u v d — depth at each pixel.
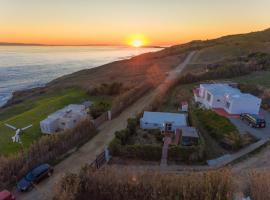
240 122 39.16
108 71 111.69
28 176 26.75
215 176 21.94
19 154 28.61
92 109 48.50
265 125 37.59
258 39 159.62
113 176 23.16
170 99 53.16
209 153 30.86
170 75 78.62
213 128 35.84
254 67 73.38
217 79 66.69
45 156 30.41
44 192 25.48
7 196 23.27
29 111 57.19
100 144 35.12
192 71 80.56
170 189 21.67
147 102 53.16
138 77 83.31
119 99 49.84
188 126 37.88
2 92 113.88
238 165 28.03
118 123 42.31
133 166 28.81
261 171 25.58
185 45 175.88
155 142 34.50
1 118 60.75
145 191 22.16
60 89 85.44
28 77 154.12
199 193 21.16
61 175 27.70
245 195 21.83
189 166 28.48
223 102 44.75
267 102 46.94
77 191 22.69
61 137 33.38
